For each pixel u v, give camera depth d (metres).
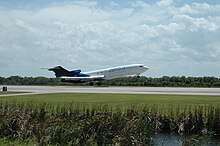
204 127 33.09
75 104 47.22
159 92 83.69
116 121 28.73
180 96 67.56
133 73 144.50
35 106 40.88
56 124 28.61
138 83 143.12
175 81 151.75
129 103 50.22
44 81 175.25
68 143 27.36
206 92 83.38
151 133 28.62
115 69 141.50
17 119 30.33
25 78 179.00
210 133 32.09
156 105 45.66
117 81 161.12
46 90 95.38
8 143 27.41
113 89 101.12
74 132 27.75
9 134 29.52
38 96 68.00
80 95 70.88
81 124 28.34
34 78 177.00
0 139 28.56
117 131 27.72
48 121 29.69
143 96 67.56
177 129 33.81
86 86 131.88
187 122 33.69
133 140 26.44
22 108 37.44
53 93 79.19
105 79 141.62
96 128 28.19
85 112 36.31
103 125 28.12
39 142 27.59
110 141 27.25
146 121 29.48
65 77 137.12
